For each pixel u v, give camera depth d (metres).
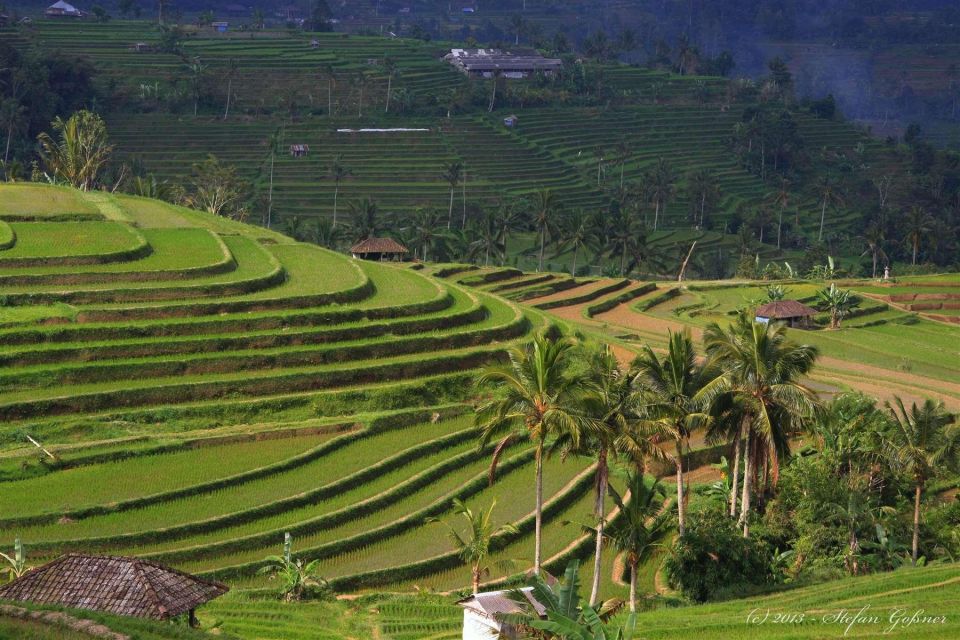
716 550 60.19
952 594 51.19
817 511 66.56
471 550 56.84
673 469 78.00
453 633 50.06
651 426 56.72
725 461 75.50
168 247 102.44
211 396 76.81
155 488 65.38
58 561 42.62
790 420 63.09
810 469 68.81
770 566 63.62
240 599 55.16
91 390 74.19
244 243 110.62
